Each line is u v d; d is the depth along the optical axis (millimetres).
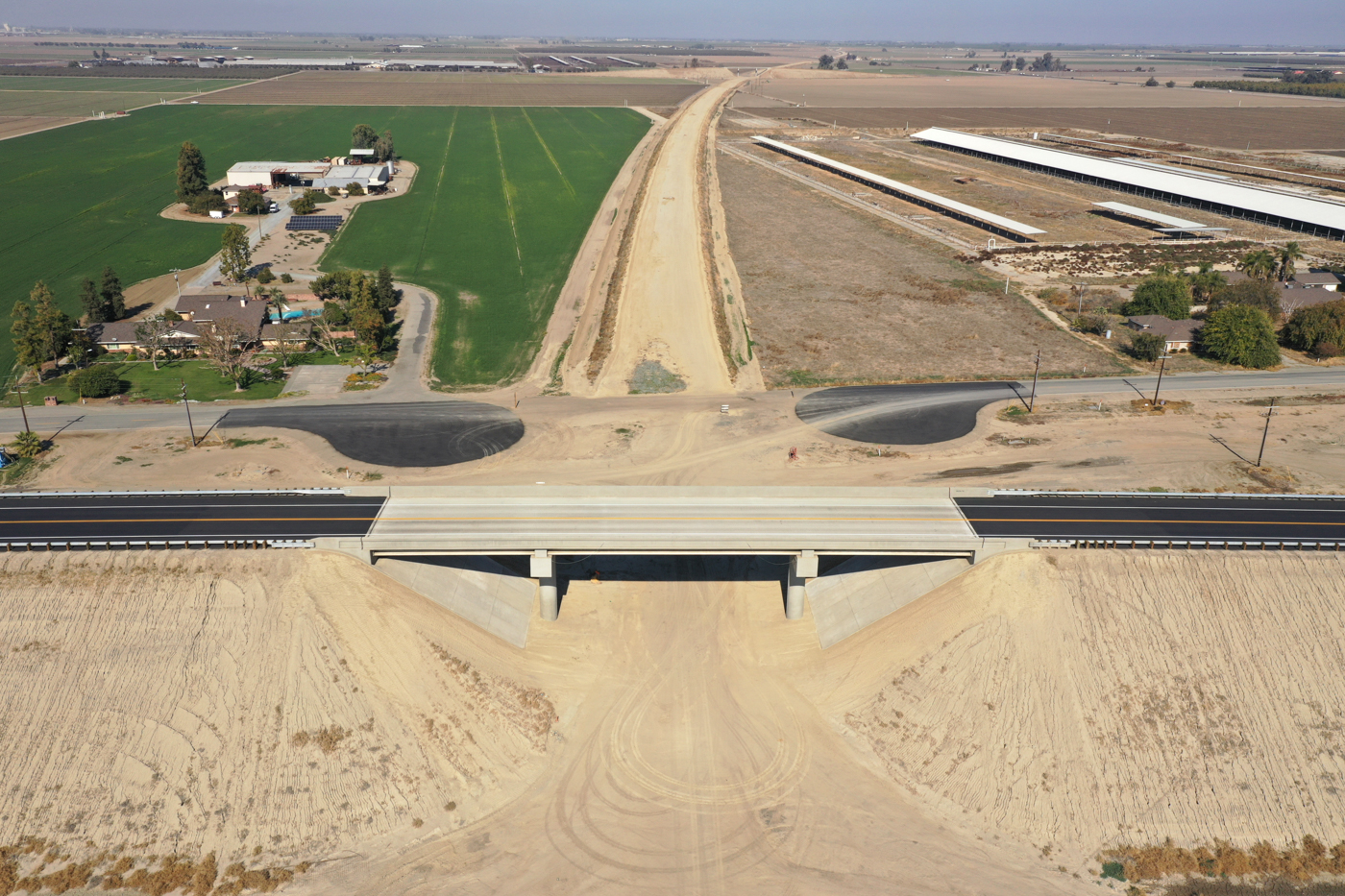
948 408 113812
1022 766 64938
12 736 63062
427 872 58969
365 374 123438
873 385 121562
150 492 84375
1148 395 117312
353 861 59531
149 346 124375
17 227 188875
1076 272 167250
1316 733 64875
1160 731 65500
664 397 118312
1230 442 104000
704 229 191000
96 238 182875
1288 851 60281
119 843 59250
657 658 75375
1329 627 69562
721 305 149500
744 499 84250
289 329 134250
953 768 65812
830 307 150000
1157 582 72500
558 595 80750
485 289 158875
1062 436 105938
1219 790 62906
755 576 83812
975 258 175750
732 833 62062
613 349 132250
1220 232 191500
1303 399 115625
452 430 107500
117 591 70125
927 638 72875
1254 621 70125
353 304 134250
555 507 82125
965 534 77125
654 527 78438
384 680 68062
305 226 190500
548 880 58656
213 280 157750
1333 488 93375
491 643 73938
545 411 113500
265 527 77000
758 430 108250
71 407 111625
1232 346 126000
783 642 77062
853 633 76188
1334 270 159000
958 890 58406
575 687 72625
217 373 123125
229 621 69000
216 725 64250
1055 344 134875
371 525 77750
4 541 73438
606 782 65438
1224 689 67125
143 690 65500
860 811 63594
